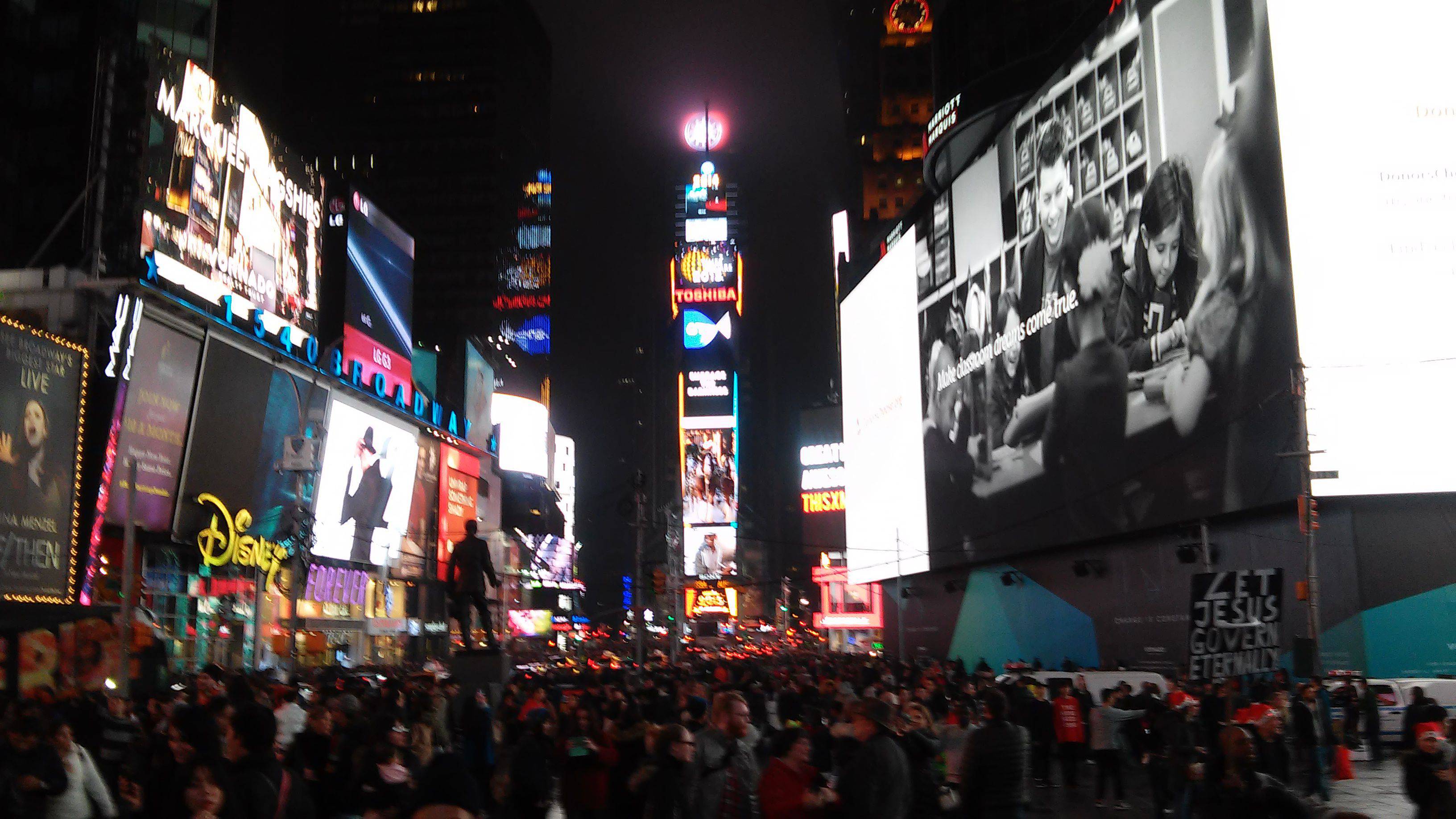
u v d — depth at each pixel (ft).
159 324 157.17
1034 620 191.21
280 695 58.49
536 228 617.62
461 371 323.98
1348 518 125.59
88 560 140.05
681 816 35.94
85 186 207.31
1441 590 122.62
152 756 41.16
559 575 456.04
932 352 229.45
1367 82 127.95
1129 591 161.99
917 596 248.32
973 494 205.77
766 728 72.69
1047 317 177.58
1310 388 124.06
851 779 32.24
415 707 52.95
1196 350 140.05
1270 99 129.70
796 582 633.20
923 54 574.56
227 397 172.24
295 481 193.47
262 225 198.08
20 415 117.60
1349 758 86.38
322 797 40.88
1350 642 123.44
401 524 244.63
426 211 546.67
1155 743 65.67
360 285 244.22
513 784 41.96
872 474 272.10
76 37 221.25
